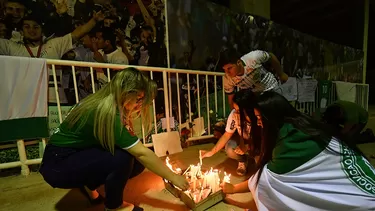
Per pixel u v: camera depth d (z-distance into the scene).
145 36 3.26
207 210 1.64
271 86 2.15
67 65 2.62
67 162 1.39
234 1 4.99
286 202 1.30
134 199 1.82
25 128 2.27
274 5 7.70
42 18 2.55
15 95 2.18
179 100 3.37
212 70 3.96
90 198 1.74
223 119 3.72
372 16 10.75
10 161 2.38
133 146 1.35
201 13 3.77
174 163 2.69
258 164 1.55
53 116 2.59
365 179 1.21
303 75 5.62
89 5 2.82
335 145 1.26
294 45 5.30
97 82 2.92
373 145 3.53
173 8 3.48
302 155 1.26
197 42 3.76
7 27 2.38
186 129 3.44
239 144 2.25
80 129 1.37
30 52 2.51
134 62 3.20
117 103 1.36
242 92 2.10
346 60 7.01
